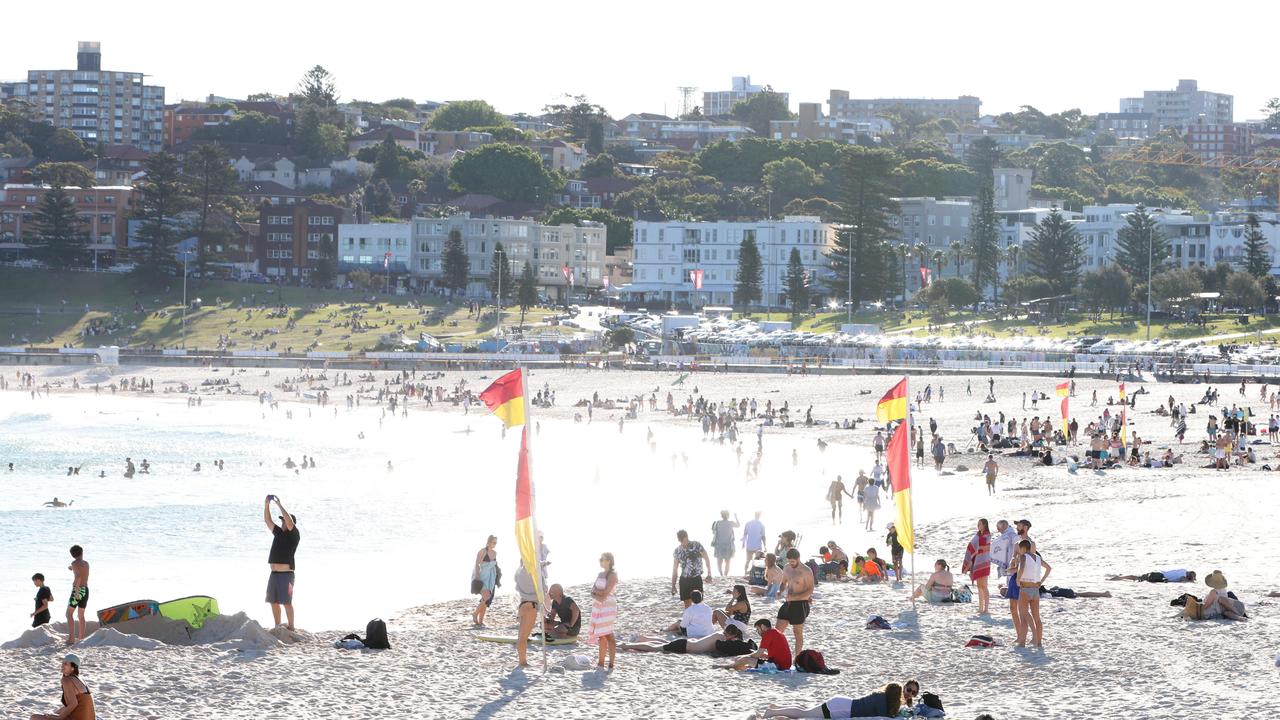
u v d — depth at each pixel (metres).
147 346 199.62
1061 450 81.56
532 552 26.56
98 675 24.94
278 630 28.78
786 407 113.75
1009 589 27.47
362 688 24.47
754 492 71.19
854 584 37.03
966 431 98.44
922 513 54.78
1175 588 34.44
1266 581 35.75
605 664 26.48
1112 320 185.00
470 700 23.70
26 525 60.34
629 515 62.12
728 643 27.67
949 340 157.38
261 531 58.47
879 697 22.06
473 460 95.69
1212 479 62.53
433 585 42.50
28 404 148.75
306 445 109.06
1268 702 22.61
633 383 147.50
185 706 23.09
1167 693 23.33
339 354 180.12
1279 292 188.50
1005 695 23.67
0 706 22.77
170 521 61.81
